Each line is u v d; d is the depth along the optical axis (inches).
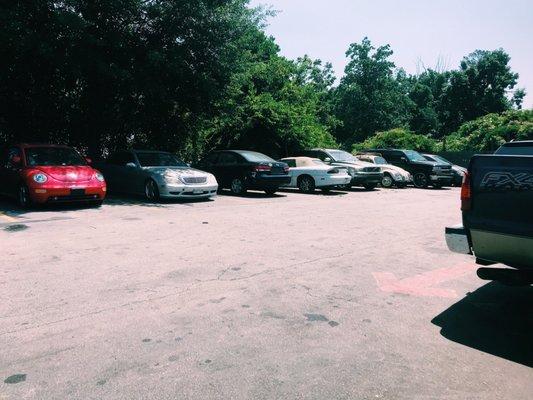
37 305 149.6
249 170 532.1
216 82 559.5
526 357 120.8
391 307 157.1
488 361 118.0
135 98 585.9
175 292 166.2
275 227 313.7
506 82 2096.5
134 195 513.3
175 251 231.5
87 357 114.0
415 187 802.8
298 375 107.7
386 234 298.5
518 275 134.4
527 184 126.2
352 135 2111.2
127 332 129.8
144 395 97.0
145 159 484.1
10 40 427.5
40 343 121.4
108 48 499.5
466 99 2166.6
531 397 100.6
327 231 303.6
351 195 601.9
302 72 1030.4
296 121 768.9
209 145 770.2
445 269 210.2
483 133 1302.9
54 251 224.1
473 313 153.3
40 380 102.3
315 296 166.4
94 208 388.2
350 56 2106.3
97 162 528.1
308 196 569.9
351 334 132.8
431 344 127.6
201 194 463.5
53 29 452.1
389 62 2059.5
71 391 97.8
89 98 568.7
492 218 135.2
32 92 533.3
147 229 291.7
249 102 727.1
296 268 204.2
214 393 98.6
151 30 522.6
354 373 109.5
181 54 516.1
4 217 327.3
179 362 112.4
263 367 111.0
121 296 160.2
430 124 2212.1
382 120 2053.4
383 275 197.0
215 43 532.1
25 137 573.0
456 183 834.8
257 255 227.3
